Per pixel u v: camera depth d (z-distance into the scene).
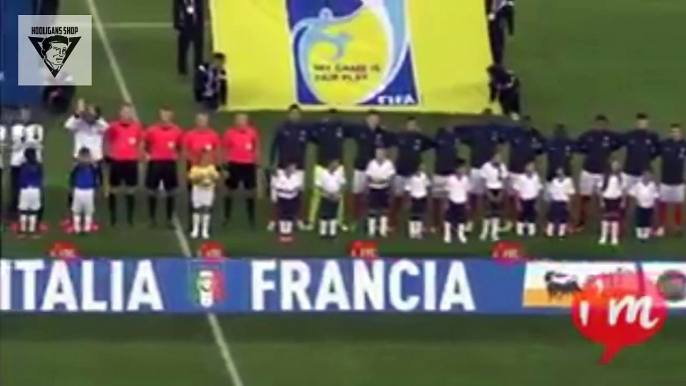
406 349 75.06
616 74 106.12
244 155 85.00
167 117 84.88
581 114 100.00
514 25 112.81
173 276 76.12
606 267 76.56
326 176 84.25
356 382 72.06
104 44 107.00
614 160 88.00
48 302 75.88
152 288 76.12
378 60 97.88
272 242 84.06
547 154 85.94
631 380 73.19
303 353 74.50
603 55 109.00
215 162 84.56
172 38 108.56
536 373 73.38
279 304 76.50
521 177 85.19
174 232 84.88
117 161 84.56
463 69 98.12
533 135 86.06
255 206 87.00
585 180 86.69
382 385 71.81
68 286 75.94
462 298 76.75
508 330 76.75
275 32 97.81
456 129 86.31
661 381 73.06
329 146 85.50
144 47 106.75
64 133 93.94
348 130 85.75
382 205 85.06
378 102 97.25
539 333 76.56
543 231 86.62
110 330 75.75
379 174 84.69
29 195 83.31
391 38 98.06
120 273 75.94
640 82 104.94
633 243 86.00
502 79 97.50
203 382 71.75
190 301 76.25
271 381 71.94
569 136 90.19
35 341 74.69
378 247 83.56
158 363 73.25
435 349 75.12
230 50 97.50
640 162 86.38
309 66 97.50
